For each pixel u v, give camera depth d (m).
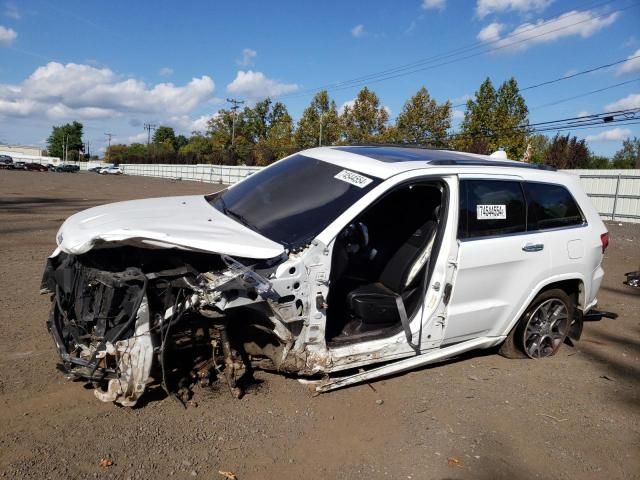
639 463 3.40
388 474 3.06
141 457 2.97
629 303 7.34
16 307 5.36
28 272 7.01
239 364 3.57
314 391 3.75
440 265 4.01
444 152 5.02
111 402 3.45
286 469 3.02
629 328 6.19
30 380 3.75
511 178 4.55
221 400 3.65
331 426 3.51
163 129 131.25
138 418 3.36
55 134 142.25
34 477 2.72
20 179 37.16
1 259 7.83
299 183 4.21
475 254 4.12
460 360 4.88
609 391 4.43
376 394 4.02
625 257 12.03
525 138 37.75
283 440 3.28
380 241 4.51
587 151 32.84
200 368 3.70
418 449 3.34
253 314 3.54
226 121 81.06
